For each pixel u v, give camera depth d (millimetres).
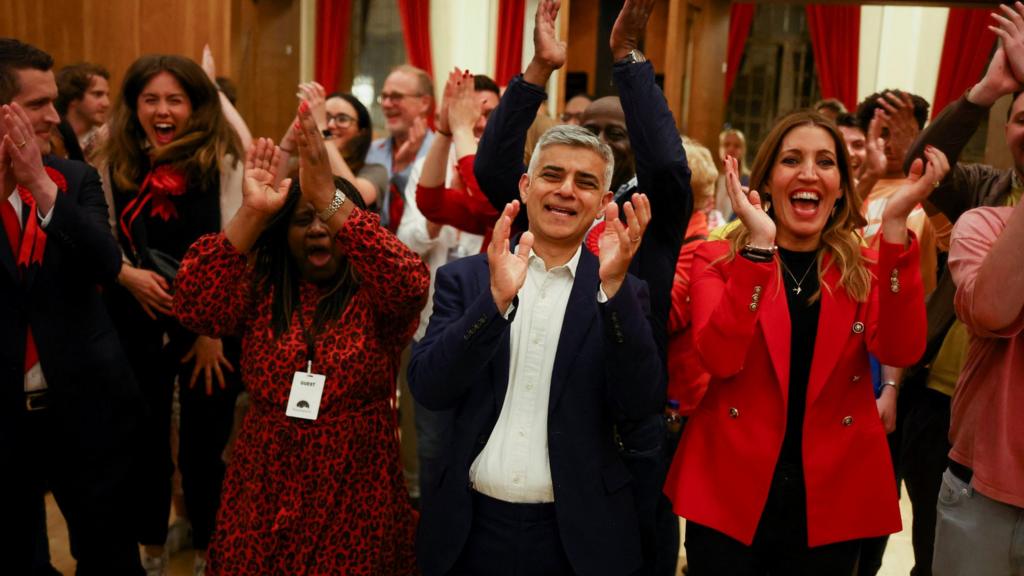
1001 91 2299
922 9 11000
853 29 11305
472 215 3217
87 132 4031
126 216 3018
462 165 3100
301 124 2074
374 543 2240
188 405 3086
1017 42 2252
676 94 5965
